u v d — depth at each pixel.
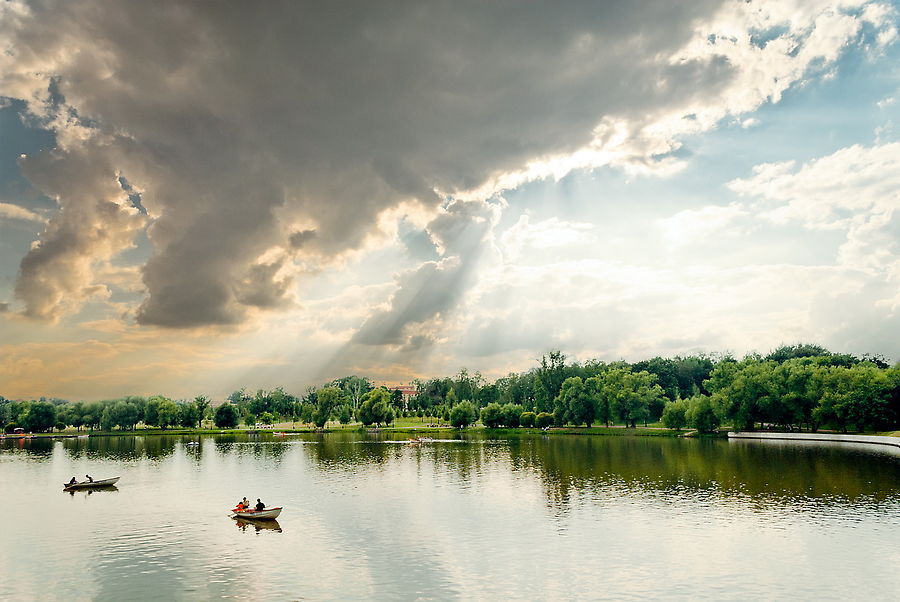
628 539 49.94
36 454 139.50
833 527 52.56
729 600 36.59
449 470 96.00
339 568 43.47
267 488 79.62
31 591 39.66
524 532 52.78
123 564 45.16
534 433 192.25
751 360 172.88
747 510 59.84
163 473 97.69
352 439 179.75
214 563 45.09
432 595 37.81
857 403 136.75
